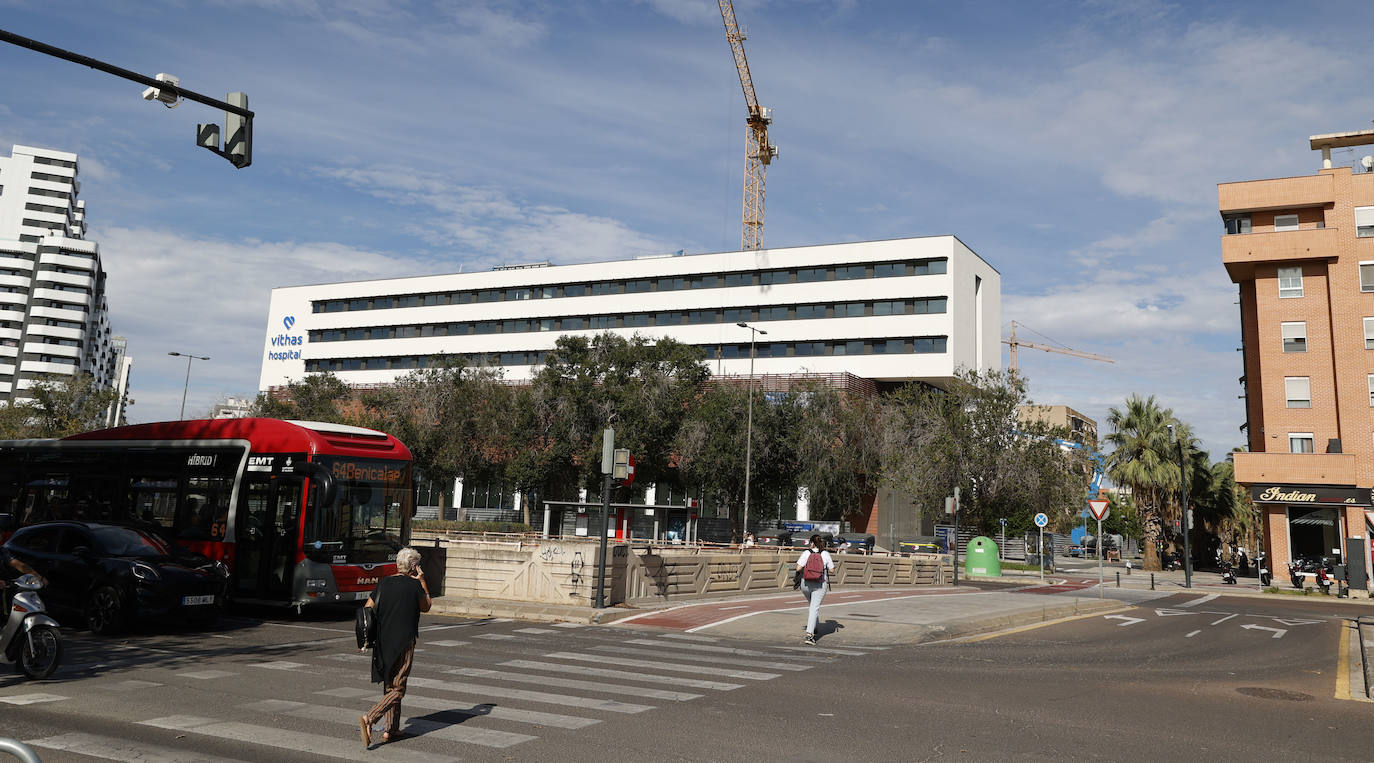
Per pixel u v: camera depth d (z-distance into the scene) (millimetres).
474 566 19312
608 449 17391
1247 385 46031
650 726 7688
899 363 63719
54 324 121375
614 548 18484
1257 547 63250
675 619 16562
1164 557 57750
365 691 9141
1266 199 42688
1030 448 44312
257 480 16844
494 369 58375
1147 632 17594
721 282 70688
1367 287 40438
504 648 12609
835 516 56719
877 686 10141
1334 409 40844
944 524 60250
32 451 19922
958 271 63875
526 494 55406
